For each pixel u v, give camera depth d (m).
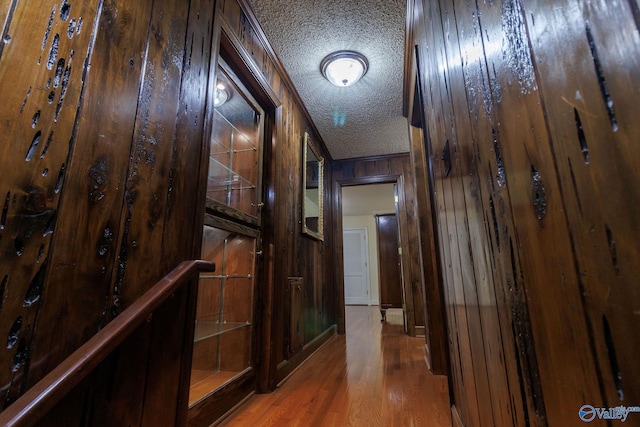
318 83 2.64
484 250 0.76
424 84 1.68
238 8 1.80
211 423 1.49
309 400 1.81
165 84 1.14
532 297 0.50
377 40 2.16
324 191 3.95
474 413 1.01
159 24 1.13
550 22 0.40
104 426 0.83
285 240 2.38
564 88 0.38
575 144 0.36
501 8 0.57
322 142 3.77
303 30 2.07
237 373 1.83
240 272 2.04
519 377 0.57
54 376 0.63
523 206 0.51
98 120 0.86
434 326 2.36
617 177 0.29
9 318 0.63
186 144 1.24
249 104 2.13
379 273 5.83
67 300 0.75
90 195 0.83
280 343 2.14
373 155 4.20
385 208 7.71
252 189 2.15
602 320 0.32
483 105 0.70
